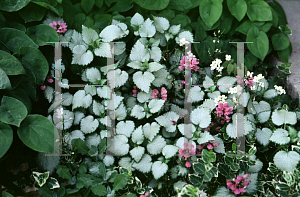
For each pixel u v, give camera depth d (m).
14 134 1.97
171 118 2.31
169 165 2.19
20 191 2.01
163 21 2.54
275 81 2.86
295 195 1.97
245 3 2.80
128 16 2.76
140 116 2.29
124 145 2.19
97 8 2.78
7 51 1.99
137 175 2.22
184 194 1.88
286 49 2.98
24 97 1.95
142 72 2.34
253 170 2.14
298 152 2.12
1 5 2.15
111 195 1.93
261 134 2.29
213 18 2.70
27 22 2.32
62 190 1.92
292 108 2.58
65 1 2.50
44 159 2.07
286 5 3.80
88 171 2.13
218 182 2.11
